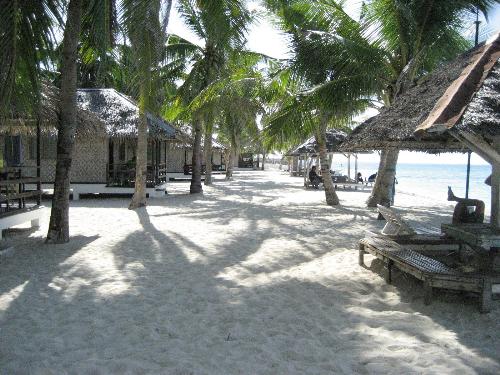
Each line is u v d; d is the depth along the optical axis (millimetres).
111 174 18312
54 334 4180
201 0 8133
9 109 7191
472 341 4035
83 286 5699
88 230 9859
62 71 8133
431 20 10898
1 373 3400
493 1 10883
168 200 16641
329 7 11914
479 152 4840
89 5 7469
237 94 15359
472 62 5078
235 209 14016
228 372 3473
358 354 3789
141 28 7133
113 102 16812
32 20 6398
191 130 27031
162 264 6914
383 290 5602
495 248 5344
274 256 7535
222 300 5219
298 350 3871
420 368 3533
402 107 5934
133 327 4355
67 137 8281
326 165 15617
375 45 11547
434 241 6629
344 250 8023
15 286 5664
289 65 11898
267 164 80750
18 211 8719
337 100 10680
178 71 19484
